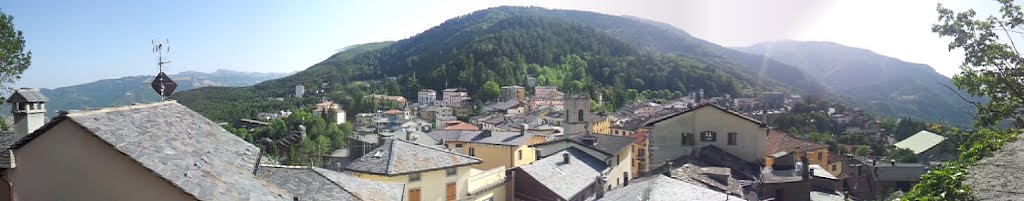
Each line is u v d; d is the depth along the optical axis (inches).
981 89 1046.4
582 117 3321.9
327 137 3863.2
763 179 1368.1
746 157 1759.4
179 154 505.7
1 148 742.5
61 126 470.6
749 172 1592.0
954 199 472.4
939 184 510.9
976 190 465.1
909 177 2466.8
